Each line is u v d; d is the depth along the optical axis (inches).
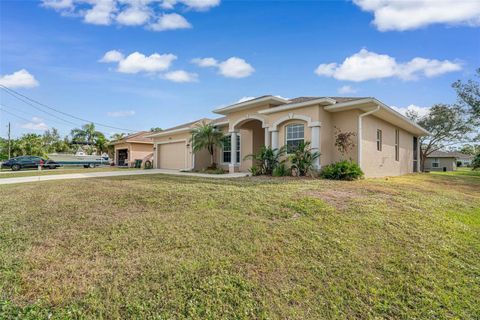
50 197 294.8
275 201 257.1
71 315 102.6
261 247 161.8
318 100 462.0
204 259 145.9
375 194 310.8
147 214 222.2
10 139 1588.3
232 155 647.8
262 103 564.7
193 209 235.8
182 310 107.7
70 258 145.4
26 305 107.5
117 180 454.9
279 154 506.9
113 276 127.7
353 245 170.4
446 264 157.3
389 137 647.8
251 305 112.8
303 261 149.3
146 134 1296.8
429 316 113.6
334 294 124.0
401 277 139.7
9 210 240.2
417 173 828.6
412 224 214.7
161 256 147.7
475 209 297.6
